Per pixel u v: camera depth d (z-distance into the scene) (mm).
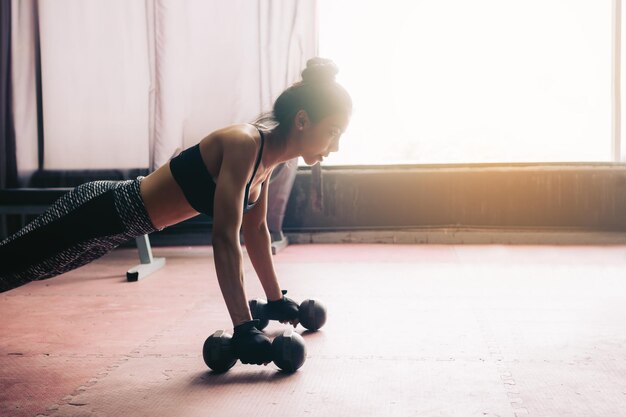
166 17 4312
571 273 3230
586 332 2141
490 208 4395
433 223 4449
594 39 4492
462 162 4477
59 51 4492
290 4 4203
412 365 1821
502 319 2332
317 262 3693
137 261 3881
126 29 4457
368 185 4477
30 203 4066
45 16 4484
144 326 2334
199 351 2008
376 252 4055
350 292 2852
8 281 1746
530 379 1693
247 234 2078
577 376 1714
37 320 2449
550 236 4336
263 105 4254
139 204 1695
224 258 1665
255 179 1794
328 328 2230
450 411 1485
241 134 1676
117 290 3002
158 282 3189
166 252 4141
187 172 1693
